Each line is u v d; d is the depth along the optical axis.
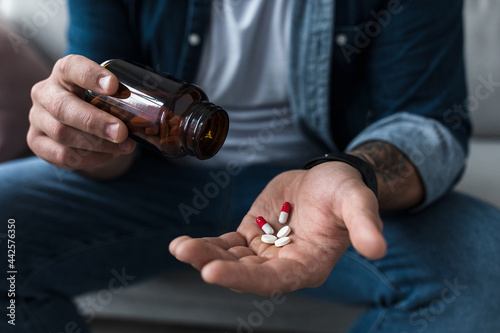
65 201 0.73
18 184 0.73
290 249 0.56
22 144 0.90
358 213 0.50
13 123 0.89
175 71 0.78
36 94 0.61
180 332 0.94
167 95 0.57
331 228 0.56
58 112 0.58
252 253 0.57
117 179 0.77
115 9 0.76
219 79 0.77
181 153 0.59
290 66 0.74
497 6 0.95
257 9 0.74
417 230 0.68
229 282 0.50
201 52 0.76
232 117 0.79
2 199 0.71
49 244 0.71
